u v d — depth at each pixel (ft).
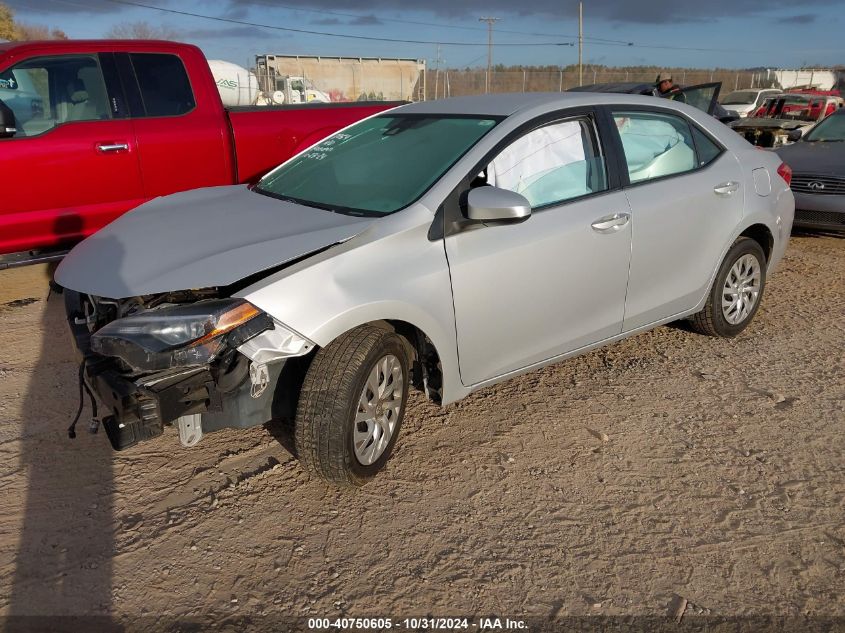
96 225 18.07
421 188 10.84
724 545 9.23
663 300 13.76
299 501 10.14
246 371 9.23
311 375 9.51
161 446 11.52
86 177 17.58
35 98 17.39
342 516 9.82
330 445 9.52
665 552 9.11
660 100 14.12
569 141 12.22
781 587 8.52
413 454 11.32
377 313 9.59
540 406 12.87
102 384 8.95
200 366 8.79
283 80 77.20
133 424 8.88
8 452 11.25
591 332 12.66
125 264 9.91
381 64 103.09
